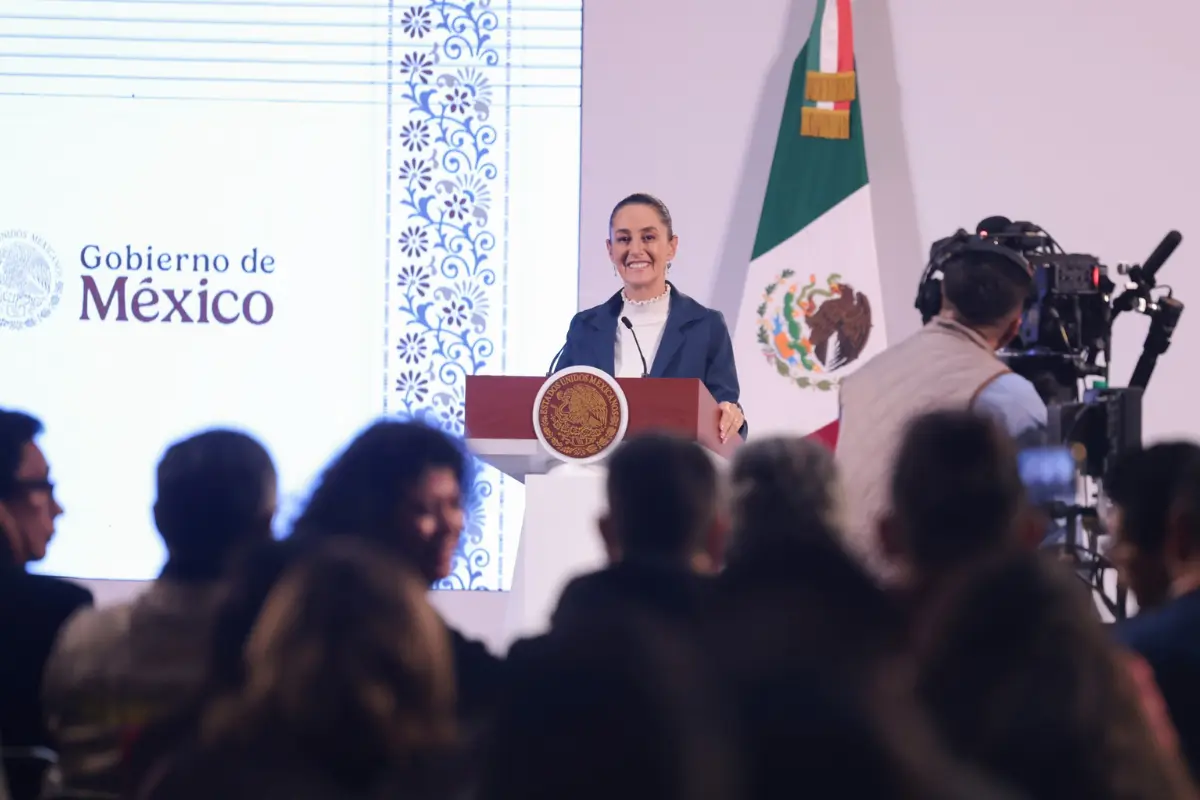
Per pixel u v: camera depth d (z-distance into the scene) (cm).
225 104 1306
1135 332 1257
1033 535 401
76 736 470
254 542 455
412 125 1307
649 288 1009
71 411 1291
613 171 1302
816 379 1270
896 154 1294
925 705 333
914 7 1297
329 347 1297
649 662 213
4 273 1298
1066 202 1278
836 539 345
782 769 218
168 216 1302
